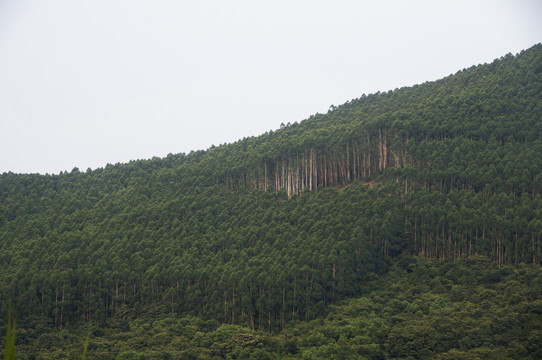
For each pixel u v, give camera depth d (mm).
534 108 156375
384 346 100375
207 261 138625
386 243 135750
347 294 125875
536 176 132750
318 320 115500
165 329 118625
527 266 118688
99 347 111688
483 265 122250
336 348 98062
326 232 135625
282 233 141750
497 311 102688
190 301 129375
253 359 101188
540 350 90812
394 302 116812
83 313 129750
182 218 158750
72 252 142000
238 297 124250
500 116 156125
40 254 141875
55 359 103438
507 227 124188
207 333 115125
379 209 141125
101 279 136000
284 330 116125
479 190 139125
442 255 132000
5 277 129500
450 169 144250
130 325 124875
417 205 140375
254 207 156875
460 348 95250
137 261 140375
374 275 129625
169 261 140250
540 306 100438
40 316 124438
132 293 135250
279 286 123875
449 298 115062
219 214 156750
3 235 155750
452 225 132375
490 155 143875
